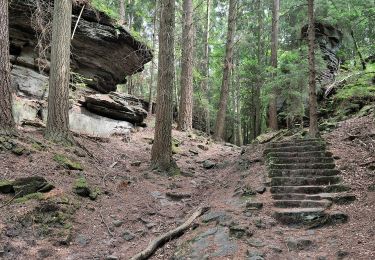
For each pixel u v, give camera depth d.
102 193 8.54
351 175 8.49
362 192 7.65
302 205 7.57
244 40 26.14
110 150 12.14
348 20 16.61
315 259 5.59
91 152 11.05
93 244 6.71
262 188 8.51
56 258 6.07
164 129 11.09
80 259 6.17
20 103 11.55
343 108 15.23
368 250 5.57
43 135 10.17
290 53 17.61
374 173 8.23
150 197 9.02
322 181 8.47
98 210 7.82
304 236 6.39
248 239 6.35
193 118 28.73
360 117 13.12
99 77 15.09
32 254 6.00
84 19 13.53
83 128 13.34
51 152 9.14
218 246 6.21
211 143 16.97
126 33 14.64
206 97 26.69
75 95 13.79
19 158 8.27
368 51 18.11
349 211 7.08
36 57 13.10
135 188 9.35
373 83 14.85
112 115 14.61
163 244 6.88
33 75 12.91
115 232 7.24
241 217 7.21
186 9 18.06
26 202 6.99
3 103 8.80
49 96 10.27
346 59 21.47
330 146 10.38
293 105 15.95
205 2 31.25
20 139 8.87
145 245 6.90
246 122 35.03
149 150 13.47
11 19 12.27
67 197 7.61
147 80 27.38
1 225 6.29
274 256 5.79
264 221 7.01
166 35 11.12
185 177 10.94
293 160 9.66
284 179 8.70
